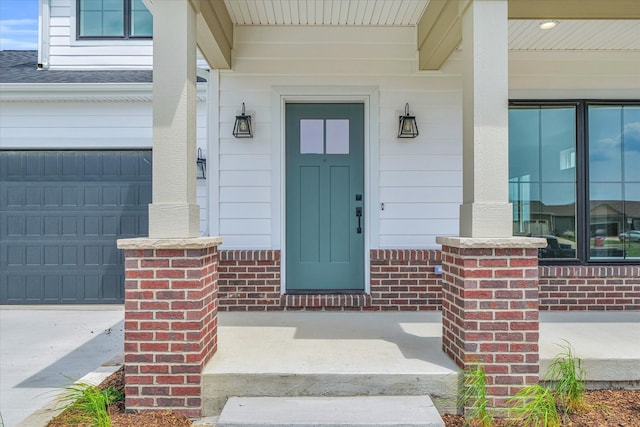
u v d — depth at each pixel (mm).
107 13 6480
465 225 2988
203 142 5754
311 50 4738
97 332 4820
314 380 2787
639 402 2854
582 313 4457
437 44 4023
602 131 4801
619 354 3092
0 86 5707
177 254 2799
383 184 4762
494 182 2895
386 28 4746
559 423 2578
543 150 4785
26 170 6035
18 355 4086
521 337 2785
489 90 2908
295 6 4262
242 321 4066
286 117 4844
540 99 4766
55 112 5945
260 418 2514
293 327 3859
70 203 6023
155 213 2898
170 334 2789
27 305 6008
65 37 6469
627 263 4754
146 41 6461
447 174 4789
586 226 4746
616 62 4754
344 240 4840
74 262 6016
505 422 2709
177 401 2785
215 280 3191
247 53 4723
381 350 3221
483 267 2791
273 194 4719
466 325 2783
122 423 2658
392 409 2619
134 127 5969
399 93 4770
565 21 3947
